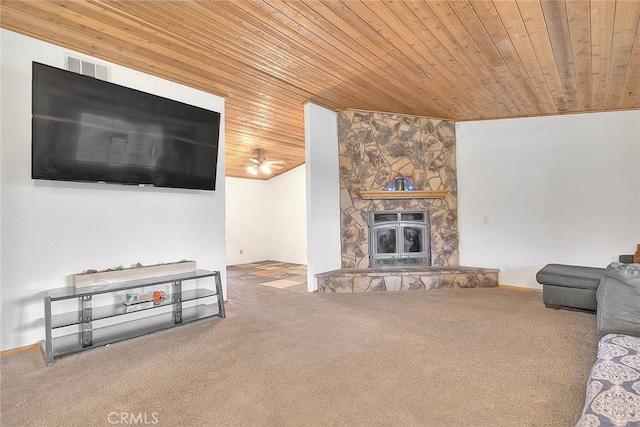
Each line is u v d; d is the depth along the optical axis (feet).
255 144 21.08
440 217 17.72
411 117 17.87
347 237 17.31
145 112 11.15
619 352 6.23
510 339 9.43
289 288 17.07
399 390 6.76
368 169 17.49
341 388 6.88
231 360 8.34
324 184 16.48
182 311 12.34
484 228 17.20
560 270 12.36
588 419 4.49
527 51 10.64
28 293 9.27
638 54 10.46
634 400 4.68
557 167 15.61
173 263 12.07
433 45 10.49
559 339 9.36
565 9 8.51
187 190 13.09
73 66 10.14
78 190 10.23
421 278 16.25
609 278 8.74
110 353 8.89
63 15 8.83
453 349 8.80
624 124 14.42
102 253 10.70
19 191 9.18
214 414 6.03
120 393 6.83
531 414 5.86
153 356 8.66
